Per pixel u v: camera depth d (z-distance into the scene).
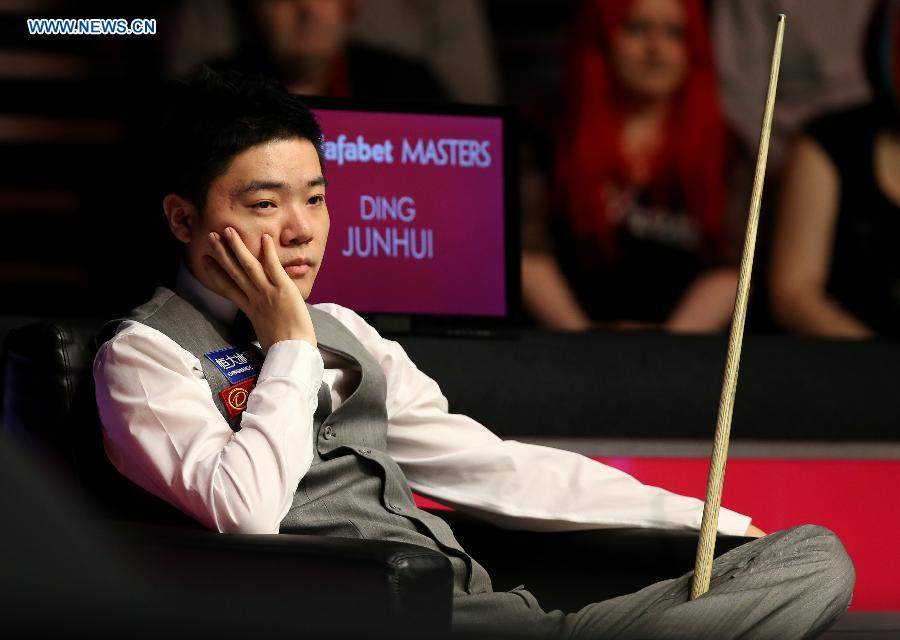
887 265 15.85
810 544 6.14
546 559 6.78
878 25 16.52
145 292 6.98
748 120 16.61
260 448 5.64
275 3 15.80
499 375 9.11
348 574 4.90
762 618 5.88
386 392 6.82
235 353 6.24
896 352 10.04
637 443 9.33
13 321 8.74
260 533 5.53
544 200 16.48
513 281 9.10
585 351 9.47
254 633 2.00
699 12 16.38
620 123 16.41
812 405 9.64
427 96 16.45
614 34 16.38
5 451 2.14
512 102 16.70
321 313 6.91
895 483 9.48
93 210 15.77
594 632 5.96
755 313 16.33
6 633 1.92
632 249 16.34
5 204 16.39
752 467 9.45
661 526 6.80
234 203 6.14
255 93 6.23
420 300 9.02
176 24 16.09
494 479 6.93
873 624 8.86
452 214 9.04
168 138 6.34
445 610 5.00
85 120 16.42
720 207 16.44
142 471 5.82
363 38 16.22
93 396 6.06
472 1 16.45
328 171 8.88
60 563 2.00
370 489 6.43
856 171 15.98
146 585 2.07
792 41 16.66
